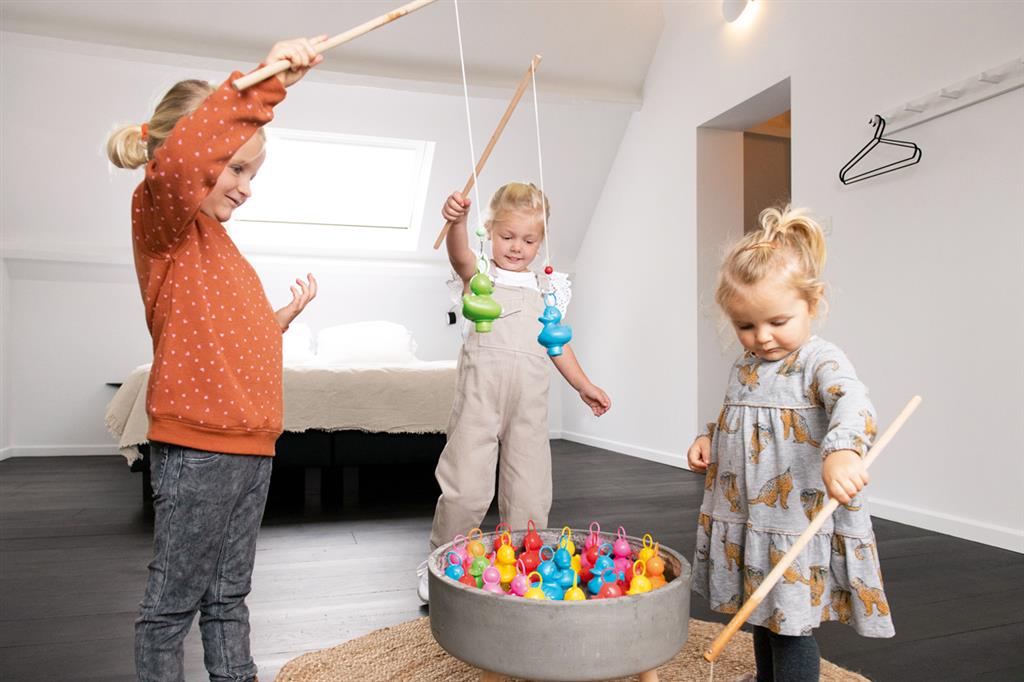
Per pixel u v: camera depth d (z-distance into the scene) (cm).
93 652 142
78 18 338
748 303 106
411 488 334
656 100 417
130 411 299
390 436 315
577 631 90
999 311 223
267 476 115
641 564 112
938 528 240
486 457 161
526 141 441
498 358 161
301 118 408
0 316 422
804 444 105
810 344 109
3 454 425
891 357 260
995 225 225
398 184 478
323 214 485
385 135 422
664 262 410
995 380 224
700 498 303
